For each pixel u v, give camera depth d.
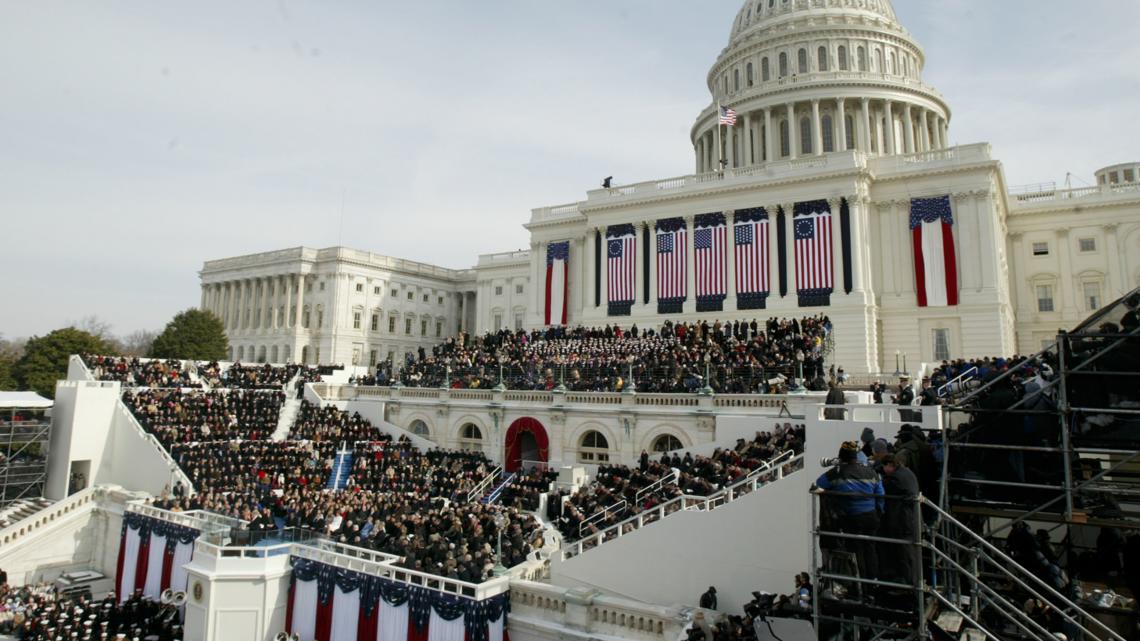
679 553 25.80
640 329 64.56
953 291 56.03
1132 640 13.16
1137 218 65.88
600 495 32.03
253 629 27.19
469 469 42.97
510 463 44.97
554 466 42.81
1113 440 13.02
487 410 46.78
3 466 44.97
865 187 58.97
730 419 35.75
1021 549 14.45
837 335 55.78
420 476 41.94
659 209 66.06
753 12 95.31
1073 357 13.74
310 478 42.06
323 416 53.00
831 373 37.94
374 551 27.11
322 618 26.88
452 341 61.91
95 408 47.19
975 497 14.49
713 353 42.19
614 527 27.33
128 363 57.97
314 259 110.56
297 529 29.34
